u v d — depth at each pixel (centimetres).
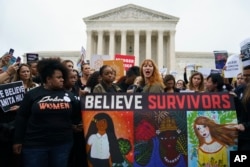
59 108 721
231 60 1402
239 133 758
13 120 841
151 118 781
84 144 859
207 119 774
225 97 792
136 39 8269
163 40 8756
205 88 1337
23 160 721
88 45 8288
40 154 698
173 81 1173
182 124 775
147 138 771
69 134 738
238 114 796
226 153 755
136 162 762
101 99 805
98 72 1105
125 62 2278
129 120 784
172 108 786
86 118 793
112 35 8331
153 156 762
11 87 845
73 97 777
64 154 717
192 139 766
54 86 741
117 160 766
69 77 825
